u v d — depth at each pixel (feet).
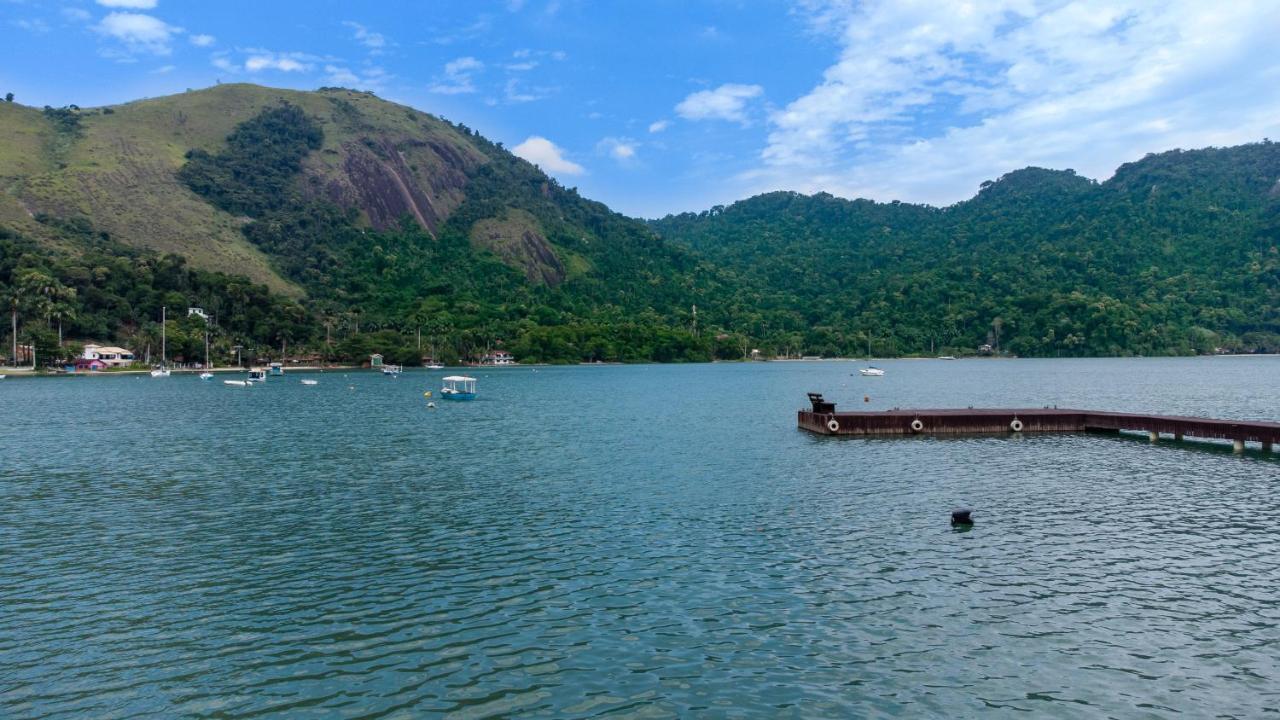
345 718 59.31
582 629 76.28
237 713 60.18
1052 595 85.61
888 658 69.82
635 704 61.52
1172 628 76.54
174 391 461.37
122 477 161.17
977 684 65.00
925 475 160.97
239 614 80.69
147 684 65.00
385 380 623.36
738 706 61.21
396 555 101.76
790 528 115.03
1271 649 71.67
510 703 61.72
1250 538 109.29
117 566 97.40
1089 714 60.23
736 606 82.33
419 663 68.85
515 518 122.31
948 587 88.22
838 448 203.51
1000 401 375.25
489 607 82.38
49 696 62.90
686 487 147.84
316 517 123.65
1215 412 301.22
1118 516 122.93
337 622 78.38
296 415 307.99
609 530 114.21
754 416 298.97
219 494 142.61
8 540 110.11
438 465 176.55
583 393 454.81
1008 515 123.65
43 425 265.95
